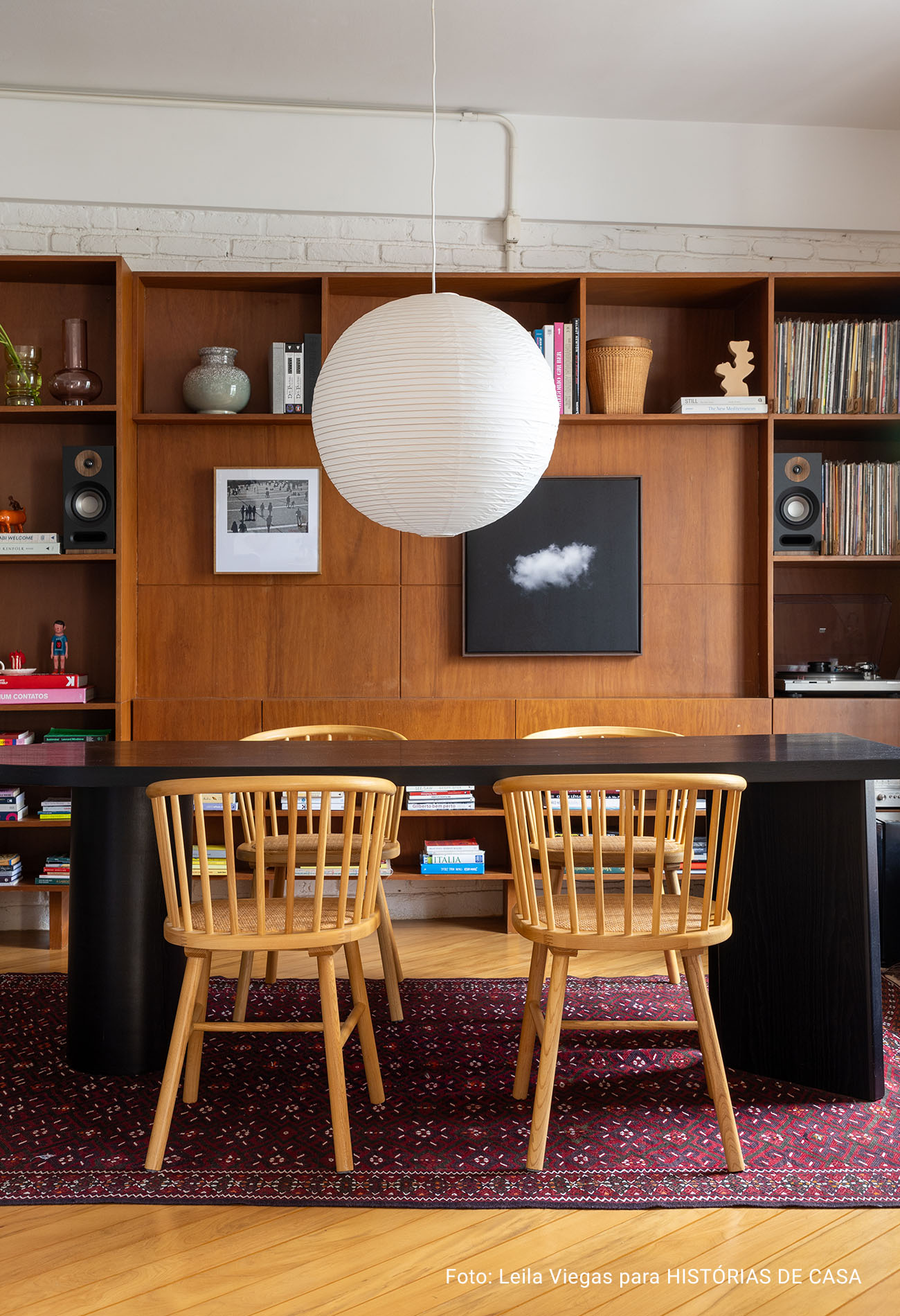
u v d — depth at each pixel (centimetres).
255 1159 209
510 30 356
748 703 395
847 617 432
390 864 407
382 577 407
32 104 402
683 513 413
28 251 409
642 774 198
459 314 235
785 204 427
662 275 394
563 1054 266
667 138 424
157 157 407
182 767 224
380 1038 279
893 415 402
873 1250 177
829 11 346
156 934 257
